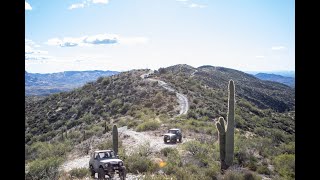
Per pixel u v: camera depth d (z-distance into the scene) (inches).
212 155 934.4
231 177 699.4
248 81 7805.1
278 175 810.2
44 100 3469.5
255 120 2234.3
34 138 2175.2
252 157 919.7
